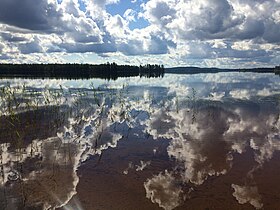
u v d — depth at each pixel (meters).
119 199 8.34
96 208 7.86
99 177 9.95
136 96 33.31
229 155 12.21
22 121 18.22
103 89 42.16
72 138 14.95
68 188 9.09
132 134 15.88
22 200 8.36
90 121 19.11
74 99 29.61
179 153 12.57
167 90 41.62
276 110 23.53
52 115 20.50
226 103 27.66
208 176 10.02
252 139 14.73
